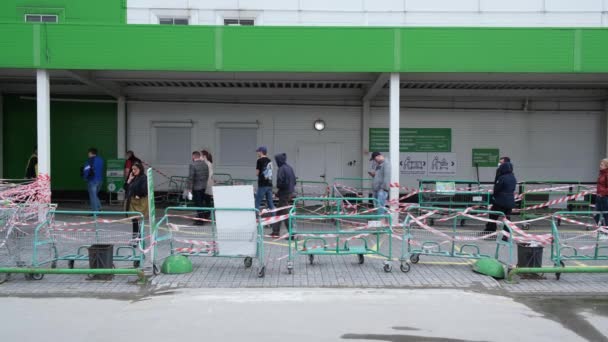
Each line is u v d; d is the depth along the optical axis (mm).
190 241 7238
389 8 13758
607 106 14867
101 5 13820
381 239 9039
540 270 6527
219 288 6340
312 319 5184
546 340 4664
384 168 10188
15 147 15195
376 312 5438
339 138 15195
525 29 10141
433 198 12039
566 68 10141
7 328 4898
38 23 10086
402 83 13070
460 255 7465
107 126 15188
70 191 15219
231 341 4543
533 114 15133
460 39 10180
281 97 15094
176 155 15195
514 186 9500
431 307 5641
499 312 5492
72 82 13789
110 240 7137
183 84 13922
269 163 10305
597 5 13734
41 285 6430
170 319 5176
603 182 10211
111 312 5406
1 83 14336
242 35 10250
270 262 7746
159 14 13859
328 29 10242
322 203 12172
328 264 7637
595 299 6031
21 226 6969
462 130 15117
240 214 7059
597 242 7188
